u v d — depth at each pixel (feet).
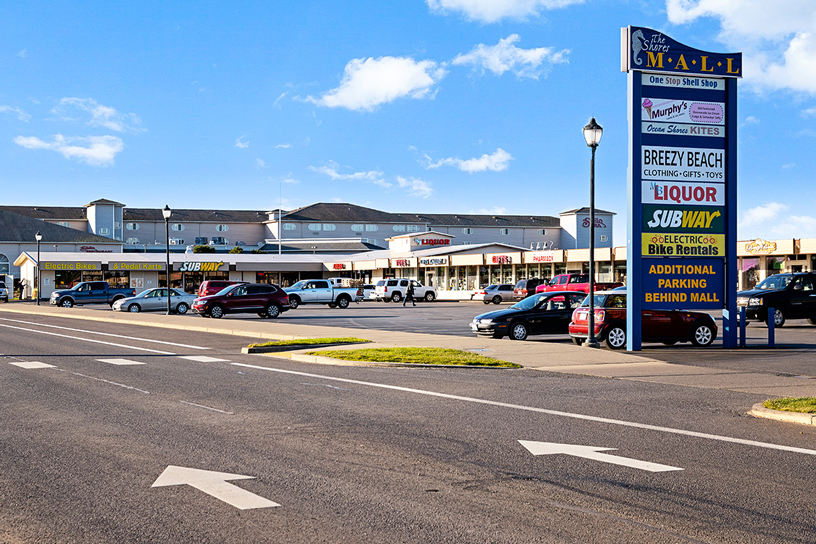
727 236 62.49
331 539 16.12
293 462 23.07
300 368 50.06
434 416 31.42
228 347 67.21
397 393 38.24
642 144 61.05
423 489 20.12
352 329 84.23
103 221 350.23
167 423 29.53
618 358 54.03
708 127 62.23
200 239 369.50
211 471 21.90
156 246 357.20
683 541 16.17
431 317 117.70
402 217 394.93
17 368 49.21
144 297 138.00
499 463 23.11
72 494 19.43
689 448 25.39
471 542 15.98
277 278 253.24
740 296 88.02
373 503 18.79
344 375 46.09
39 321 111.04
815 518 17.81
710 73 61.62
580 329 64.28
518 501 19.06
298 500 19.01
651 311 62.13
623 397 36.96
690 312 63.10
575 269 189.37
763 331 80.12
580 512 18.16
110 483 20.51
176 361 54.60
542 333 70.03
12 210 355.77
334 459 23.52
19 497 19.16
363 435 27.30
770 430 28.55
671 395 37.58
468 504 18.75
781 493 19.92
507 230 382.22
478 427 28.99
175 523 17.12
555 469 22.38
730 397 36.88
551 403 35.04
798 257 136.46
